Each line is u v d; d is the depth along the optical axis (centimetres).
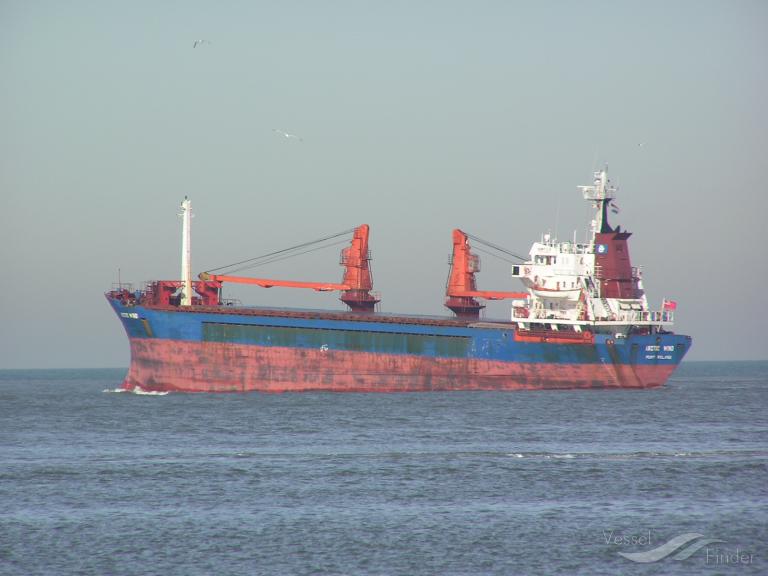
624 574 15338
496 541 16900
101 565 15750
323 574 15325
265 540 17000
